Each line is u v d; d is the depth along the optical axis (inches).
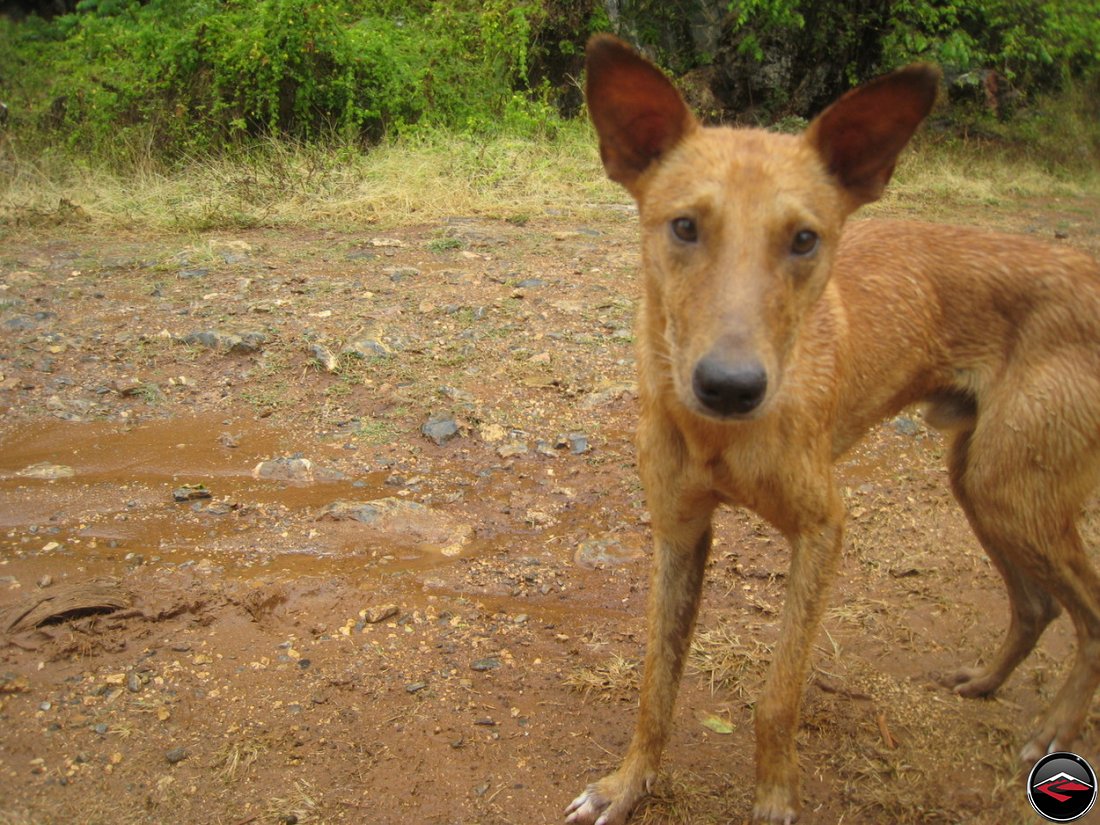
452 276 54.0
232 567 31.3
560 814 23.2
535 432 39.5
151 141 76.0
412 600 30.2
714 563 32.7
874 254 26.8
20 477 35.5
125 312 48.5
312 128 82.0
